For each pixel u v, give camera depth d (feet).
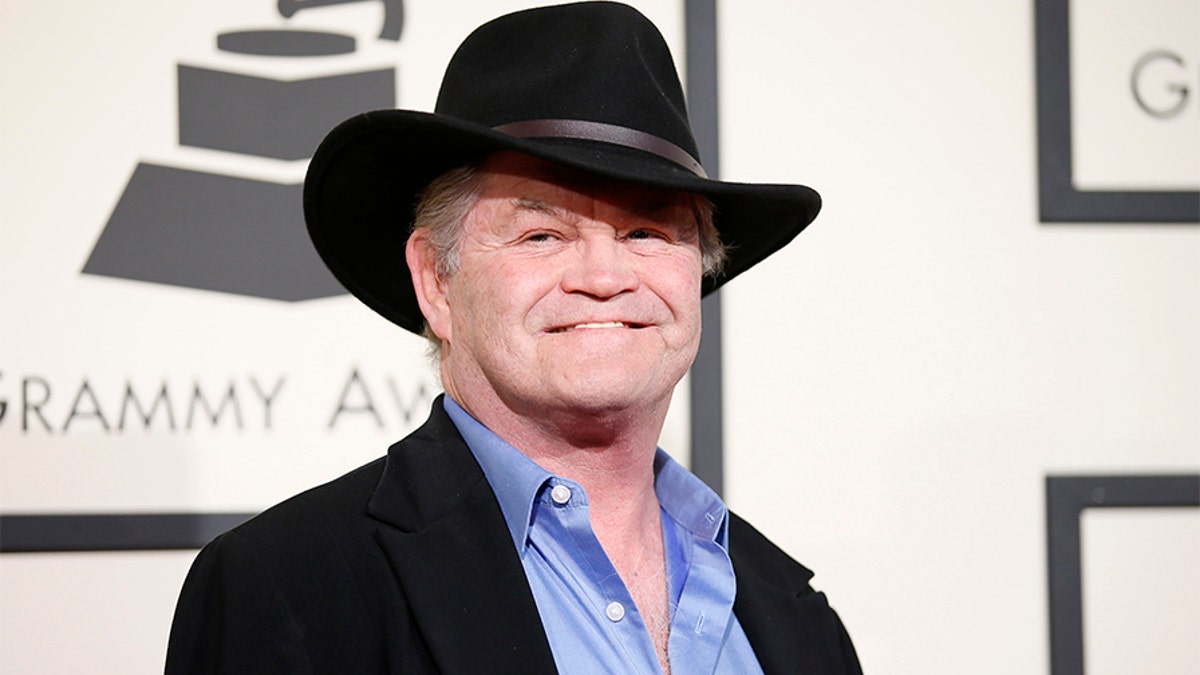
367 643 10.75
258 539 11.04
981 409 19.56
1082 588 19.52
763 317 19.38
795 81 19.60
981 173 19.74
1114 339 19.74
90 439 18.35
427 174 12.75
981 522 19.49
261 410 18.63
